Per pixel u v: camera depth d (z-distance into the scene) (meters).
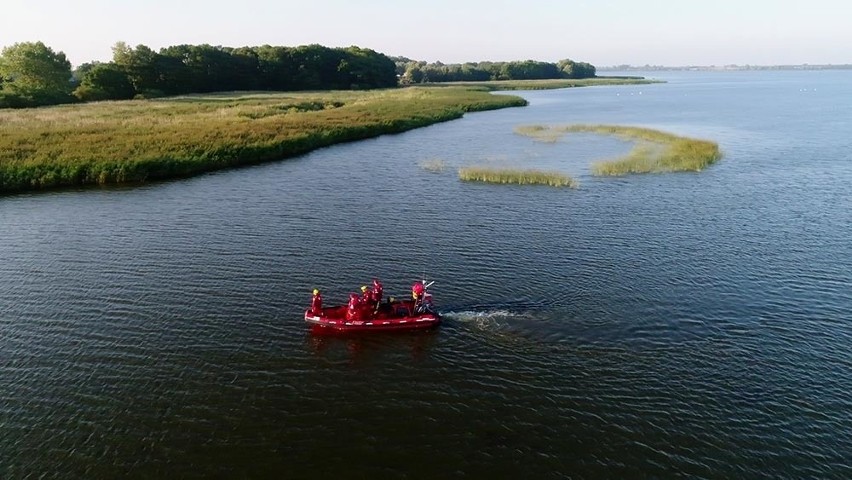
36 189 62.03
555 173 64.44
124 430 23.58
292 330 31.48
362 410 24.83
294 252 42.41
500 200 56.19
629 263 40.09
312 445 22.75
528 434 23.34
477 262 40.38
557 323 32.09
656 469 21.53
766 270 38.84
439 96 164.38
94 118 98.75
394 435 23.31
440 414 24.56
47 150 70.69
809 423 23.95
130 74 159.75
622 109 148.75
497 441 22.95
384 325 31.19
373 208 53.69
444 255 41.72
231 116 104.44
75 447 22.61
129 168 65.62
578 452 22.38
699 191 58.94
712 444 22.80
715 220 49.44
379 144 89.81
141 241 44.94
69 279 37.84
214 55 184.75
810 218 49.94
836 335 30.61
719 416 24.36
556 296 35.25
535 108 151.50
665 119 123.62
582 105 161.88
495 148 85.56
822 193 58.00
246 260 40.91
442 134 100.19
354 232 46.84
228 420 24.20
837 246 43.19
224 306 34.06
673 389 26.17
